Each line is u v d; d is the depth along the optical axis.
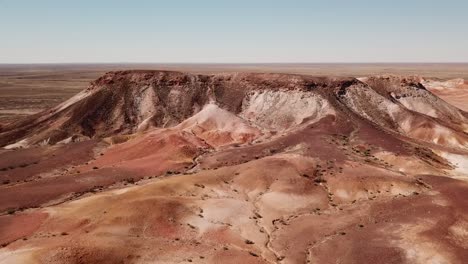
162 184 53.25
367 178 58.94
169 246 40.44
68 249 36.09
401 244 42.12
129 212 44.94
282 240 44.44
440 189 57.69
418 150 77.69
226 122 92.38
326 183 58.78
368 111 100.38
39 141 95.00
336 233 45.53
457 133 92.75
